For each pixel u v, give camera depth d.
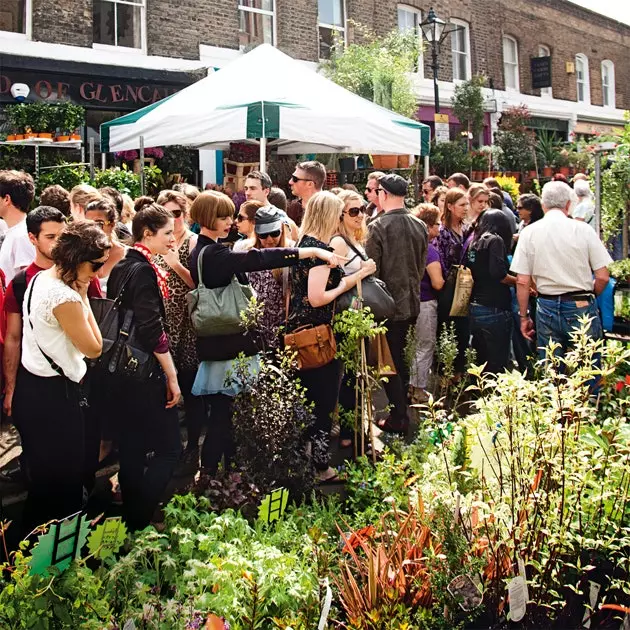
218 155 12.19
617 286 5.65
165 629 2.48
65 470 3.19
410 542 2.80
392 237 5.05
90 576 2.56
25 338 3.16
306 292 4.29
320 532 2.89
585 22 23.45
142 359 3.49
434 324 5.84
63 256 3.04
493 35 19.62
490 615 2.66
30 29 10.28
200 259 3.92
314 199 4.24
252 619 2.54
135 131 7.62
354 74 13.27
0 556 3.28
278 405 3.69
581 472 2.79
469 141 17.72
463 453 3.25
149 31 11.59
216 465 4.05
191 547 2.92
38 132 9.48
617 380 3.96
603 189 6.37
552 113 21.77
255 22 13.28
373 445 4.25
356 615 2.55
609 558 2.75
